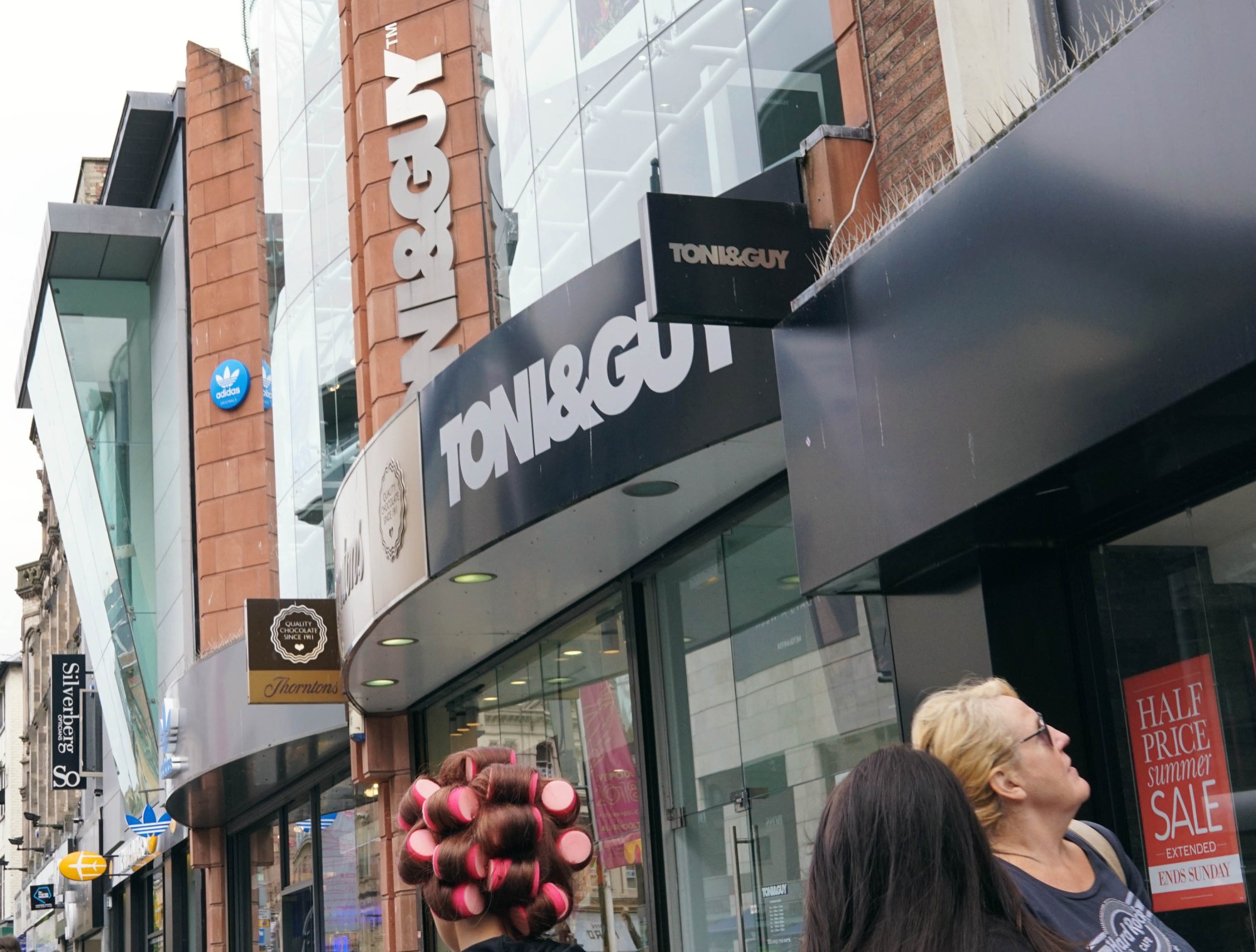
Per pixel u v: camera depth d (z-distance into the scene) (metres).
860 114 6.69
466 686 12.34
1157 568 4.98
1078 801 2.56
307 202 16.97
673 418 6.89
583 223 9.09
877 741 7.00
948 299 4.82
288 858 18.58
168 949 25.34
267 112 18.53
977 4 6.02
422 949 12.86
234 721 16.05
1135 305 4.04
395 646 10.75
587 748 10.11
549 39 9.67
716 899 8.52
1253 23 3.65
